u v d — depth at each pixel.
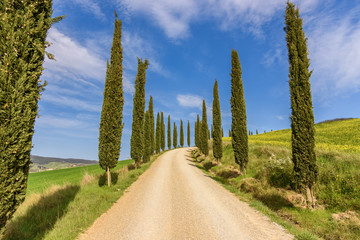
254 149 18.55
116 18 13.65
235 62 17.02
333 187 8.06
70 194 9.08
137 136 19.95
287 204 8.14
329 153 11.41
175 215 6.83
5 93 3.54
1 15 3.67
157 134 43.91
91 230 5.42
